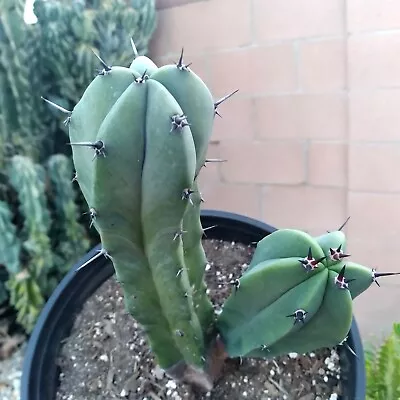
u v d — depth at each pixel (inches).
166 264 38.5
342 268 39.6
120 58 70.1
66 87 67.8
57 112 68.3
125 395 52.6
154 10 75.9
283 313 42.6
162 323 45.3
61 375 54.3
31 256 65.3
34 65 65.9
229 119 81.9
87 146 33.8
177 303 41.7
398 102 71.4
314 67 75.3
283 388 51.8
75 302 58.9
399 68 70.2
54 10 64.8
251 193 84.2
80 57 65.5
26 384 50.6
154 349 48.4
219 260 62.2
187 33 80.7
